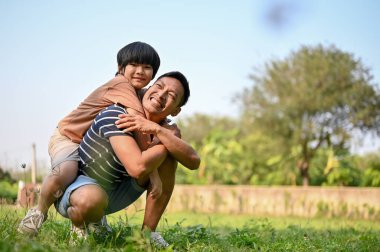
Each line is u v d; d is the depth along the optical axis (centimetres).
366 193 1602
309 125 2197
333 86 2205
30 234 413
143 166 398
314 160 2331
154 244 416
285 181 2252
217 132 2472
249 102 2342
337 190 1641
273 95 2306
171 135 411
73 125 434
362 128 2220
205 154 2339
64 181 412
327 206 1634
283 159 2291
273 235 610
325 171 2139
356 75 2225
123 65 441
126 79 436
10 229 428
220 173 2272
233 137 2650
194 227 561
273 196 1717
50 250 347
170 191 445
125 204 459
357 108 2216
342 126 2220
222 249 459
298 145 2250
